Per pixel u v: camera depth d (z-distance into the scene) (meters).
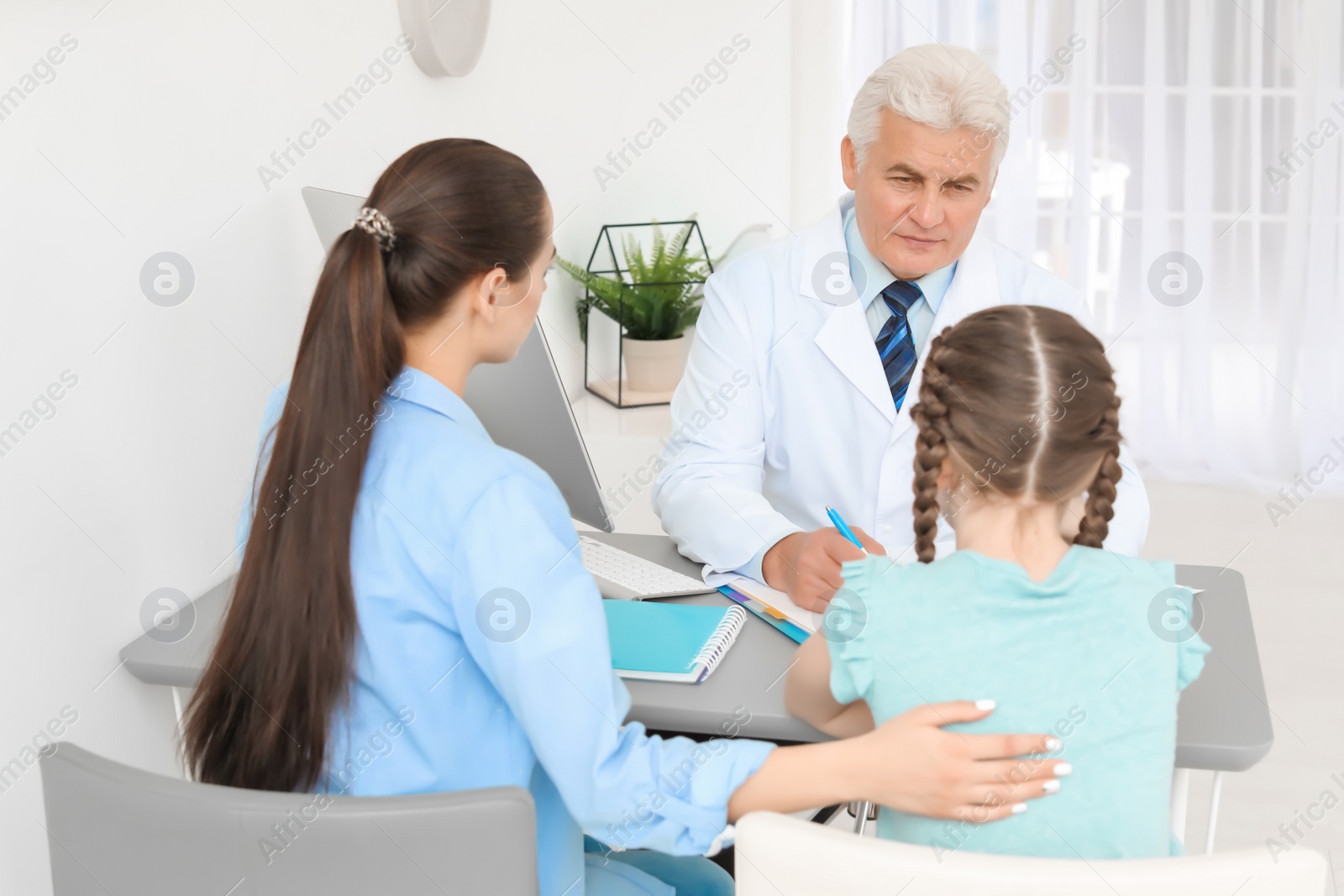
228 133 1.62
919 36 3.95
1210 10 3.63
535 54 2.84
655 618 1.39
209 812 0.89
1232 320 3.86
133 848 0.92
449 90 2.38
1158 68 3.71
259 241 1.71
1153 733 0.96
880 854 0.85
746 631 1.39
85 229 1.35
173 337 1.52
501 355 1.13
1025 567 1.01
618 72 3.34
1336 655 2.74
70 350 1.34
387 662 1.01
